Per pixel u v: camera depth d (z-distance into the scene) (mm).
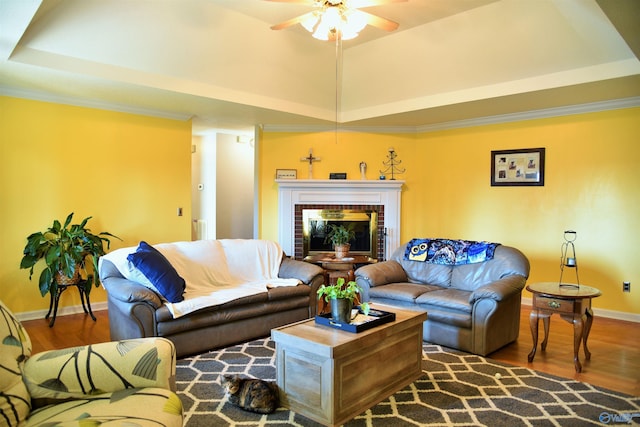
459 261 4391
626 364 3443
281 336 2695
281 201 6434
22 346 1888
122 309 3316
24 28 3080
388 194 6340
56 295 4402
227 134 7891
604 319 4840
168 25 3992
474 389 2980
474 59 4598
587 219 5055
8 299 4520
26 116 4559
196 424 2498
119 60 4117
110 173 5129
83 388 1830
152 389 1867
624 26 3020
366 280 4328
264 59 4805
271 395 2648
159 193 5531
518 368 3348
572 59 4152
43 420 1630
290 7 4047
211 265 4246
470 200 5988
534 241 5449
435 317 3850
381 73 5328
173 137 5645
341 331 2734
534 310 3529
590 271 5039
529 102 4953
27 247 4328
